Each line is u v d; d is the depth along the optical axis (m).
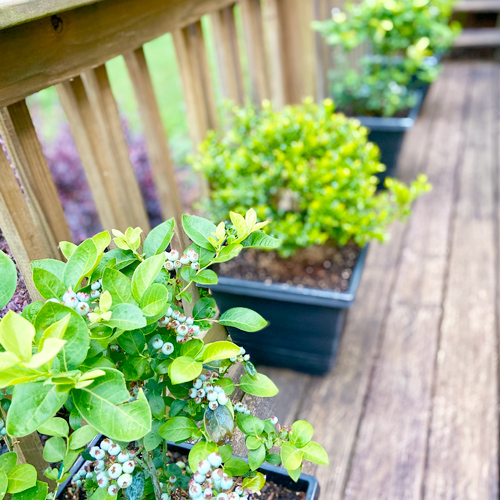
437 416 1.52
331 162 1.54
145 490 0.73
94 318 0.55
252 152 1.66
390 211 1.63
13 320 0.49
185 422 0.64
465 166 2.86
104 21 1.12
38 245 1.03
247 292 1.52
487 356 1.71
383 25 2.44
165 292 0.59
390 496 1.33
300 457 0.65
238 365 0.77
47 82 1.00
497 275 2.06
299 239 1.56
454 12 4.54
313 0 2.53
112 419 0.52
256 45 2.07
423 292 2.00
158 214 2.54
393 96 2.66
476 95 3.69
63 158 2.62
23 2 0.83
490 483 1.34
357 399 1.60
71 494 0.86
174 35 1.57
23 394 0.52
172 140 3.38
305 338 1.58
